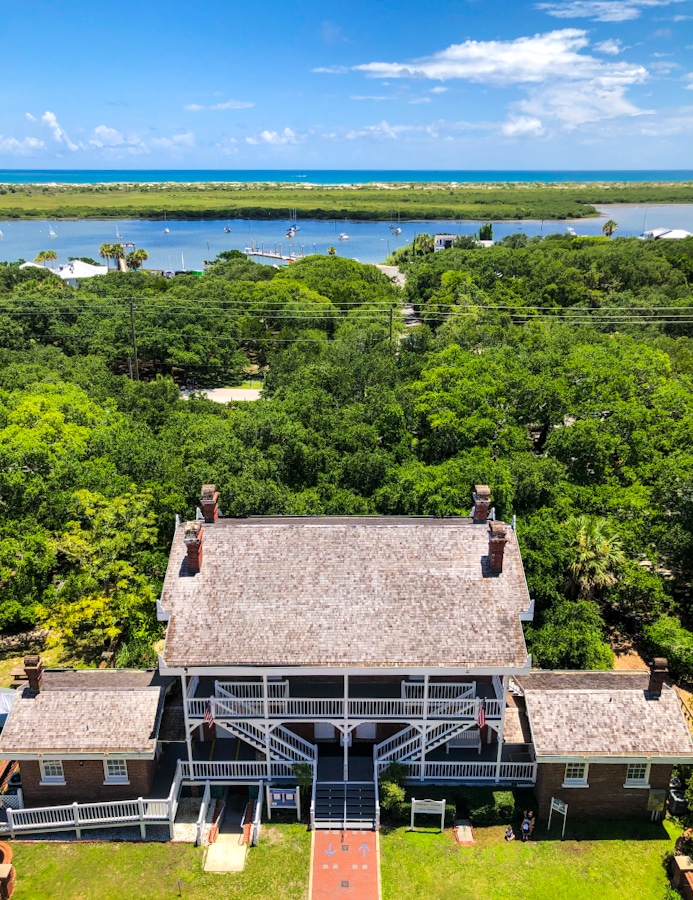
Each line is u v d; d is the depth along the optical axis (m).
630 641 44.69
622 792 31.42
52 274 141.38
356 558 32.97
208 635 30.69
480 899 28.09
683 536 46.22
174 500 46.16
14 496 47.34
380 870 29.33
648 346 80.69
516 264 147.75
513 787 32.53
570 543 43.12
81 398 66.12
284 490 50.09
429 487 46.75
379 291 141.50
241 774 32.41
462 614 31.36
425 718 31.08
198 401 76.75
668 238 187.88
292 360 86.94
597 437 53.03
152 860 29.94
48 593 43.28
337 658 30.02
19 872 29.28
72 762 31.06
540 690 32.03
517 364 68.88
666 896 28.23
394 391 67.19
